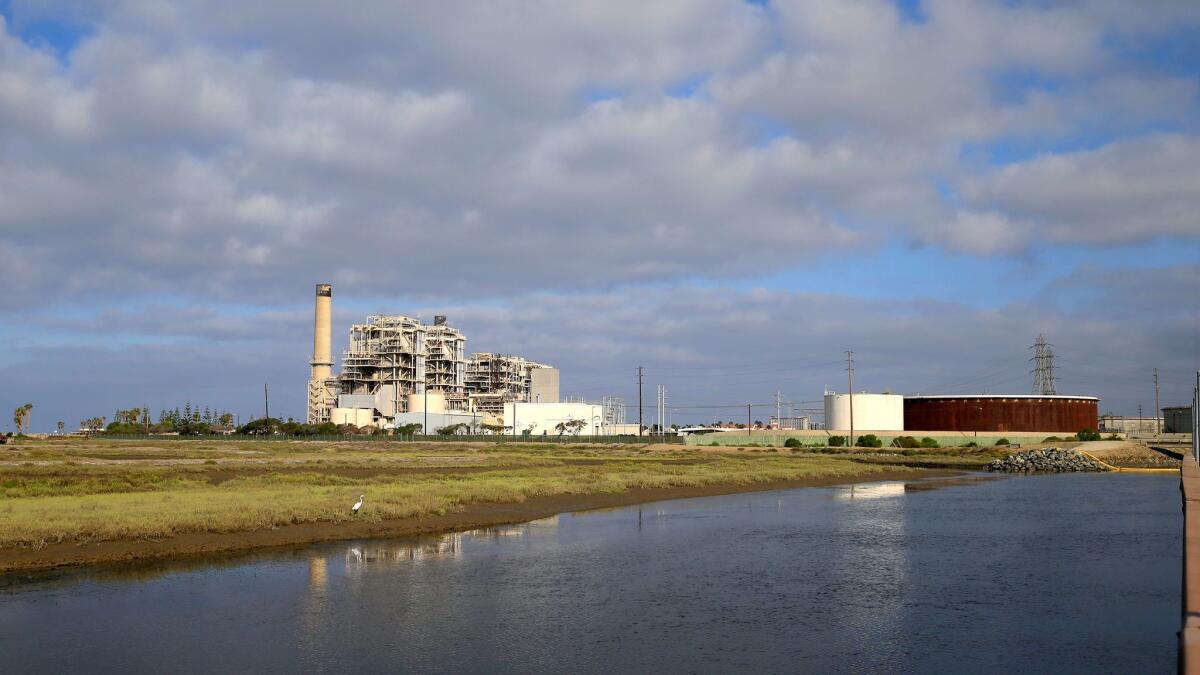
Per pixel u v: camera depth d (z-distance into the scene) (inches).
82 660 726.5
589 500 2198.6
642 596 997.2
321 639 794.2
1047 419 7386.8
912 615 909.2
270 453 4633.4
